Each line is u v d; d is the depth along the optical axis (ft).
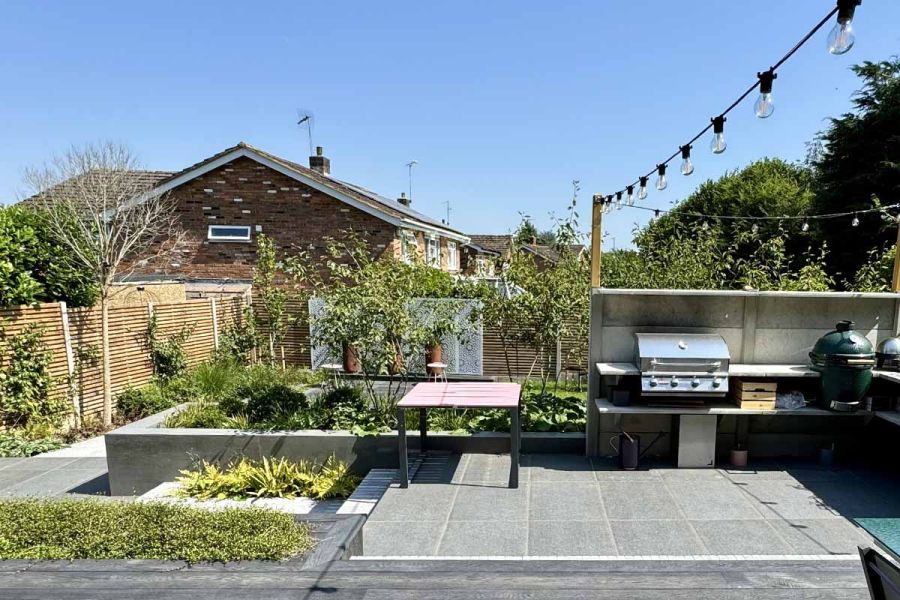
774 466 15.69
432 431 17.62
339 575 8.26
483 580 8.34
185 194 42.42
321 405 19.57
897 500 13.26
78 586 7.73
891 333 15.92
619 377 16.22
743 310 16.14
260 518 9.70
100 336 26.96
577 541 11.36
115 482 17.95
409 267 21.04
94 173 37.11
